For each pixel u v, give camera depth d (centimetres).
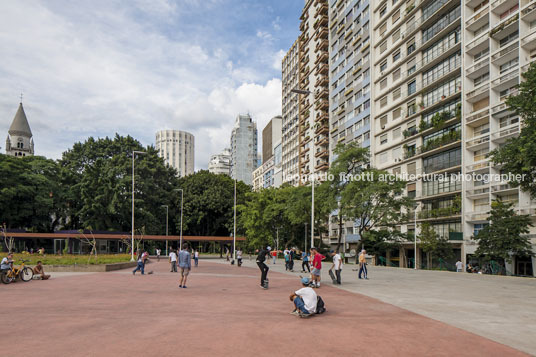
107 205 5816
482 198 3775
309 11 8188
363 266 1970
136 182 6116
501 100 3591
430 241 3969
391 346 597
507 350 583
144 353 554
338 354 552
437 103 4303
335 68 6950
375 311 920
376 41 5603
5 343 612
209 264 3678
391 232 4431
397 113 5103
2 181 5247
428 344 611
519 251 3072
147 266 3319
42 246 5950
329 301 1096
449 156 4225
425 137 4600
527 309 967
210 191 7006
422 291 1371
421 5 4606
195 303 1043
